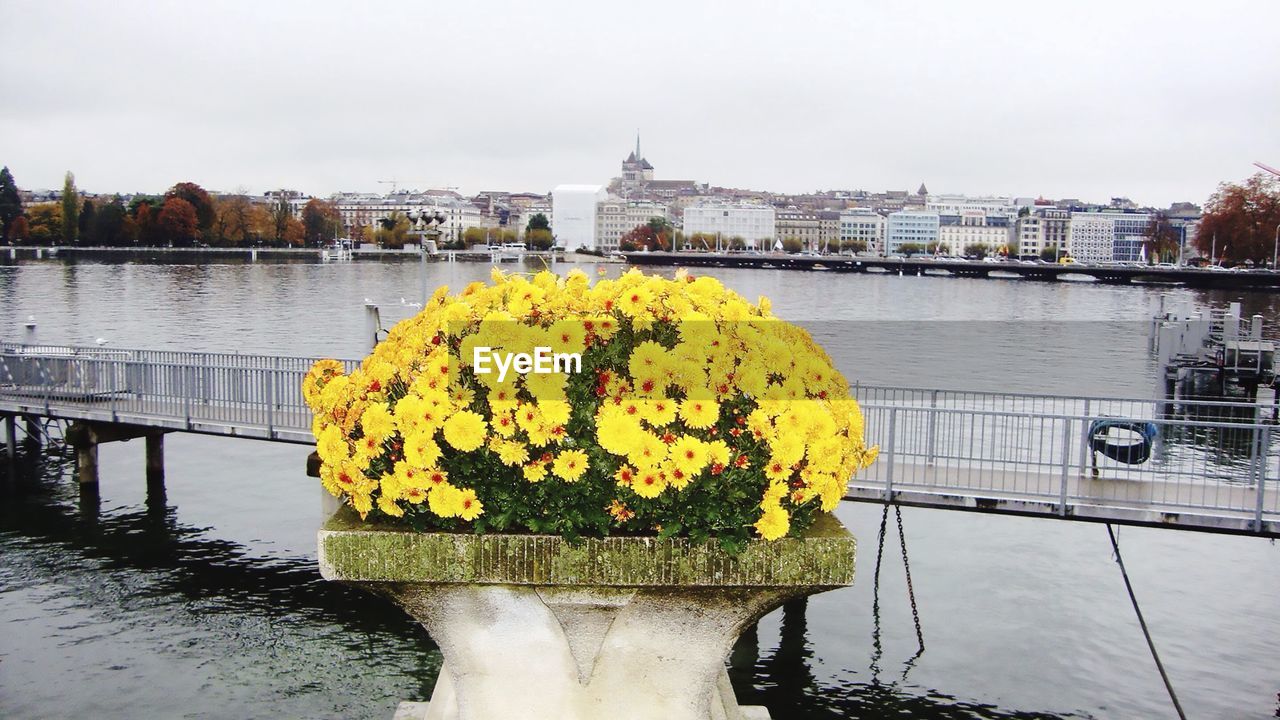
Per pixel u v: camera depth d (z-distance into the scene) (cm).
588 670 587
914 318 7425
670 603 578
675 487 562
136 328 5709
